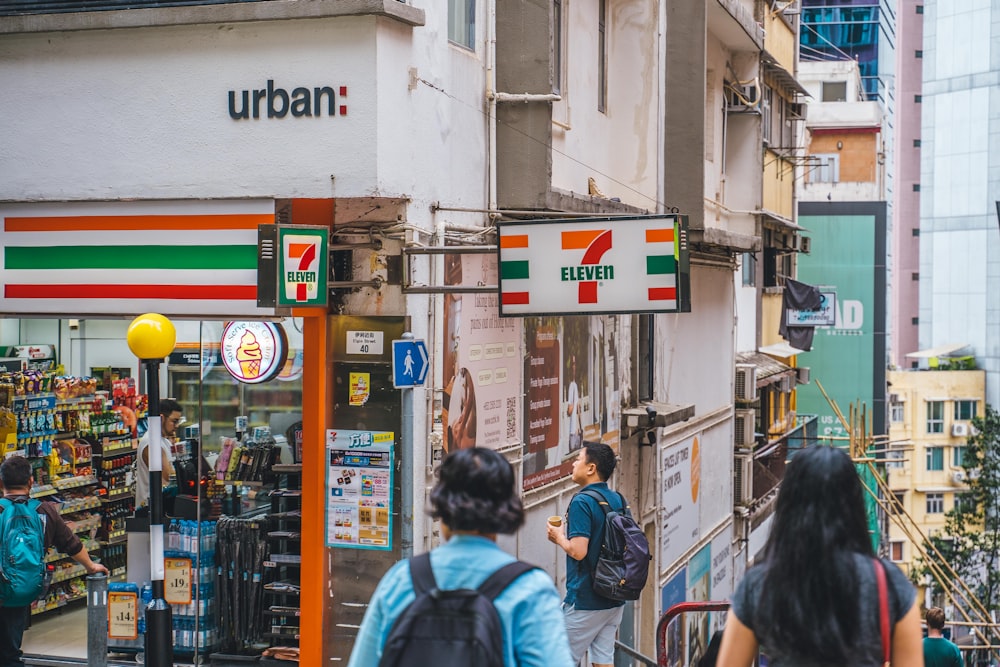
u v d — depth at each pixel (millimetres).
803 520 3795
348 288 8859
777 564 3801
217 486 9914
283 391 9906
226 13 8383
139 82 8703
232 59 8484
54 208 8922
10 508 8625
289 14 8258
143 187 8703
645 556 8961
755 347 26156
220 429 9969
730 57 20266
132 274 8750
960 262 84500
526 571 3705
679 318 17172
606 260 8805
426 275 9023
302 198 8383
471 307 9906
